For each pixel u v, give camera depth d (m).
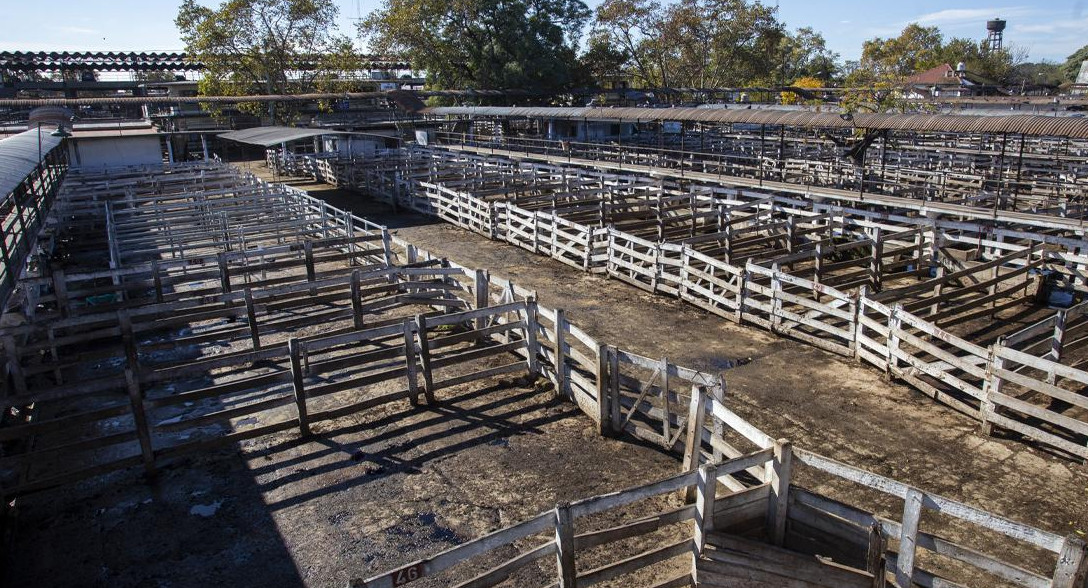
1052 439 9.70
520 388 11.97
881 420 10.88
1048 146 37.03
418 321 11.06
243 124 56.16
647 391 9.88
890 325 12.20
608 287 18.52
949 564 7.64
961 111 37.28
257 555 7.90
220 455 9.99
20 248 14.01
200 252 21.72
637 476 9.28
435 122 52.19
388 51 57.03
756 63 68.62
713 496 6.64
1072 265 17.20
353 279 14.52
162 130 46.69
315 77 57.72
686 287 16.92
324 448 10.18
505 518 8.45
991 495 8.89
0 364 10.95
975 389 10.66
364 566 7.68
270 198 25.36
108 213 22.16
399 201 31.72
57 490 9.20
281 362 13.52
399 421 10.92
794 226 19.84
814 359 13.34
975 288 14.92
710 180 28.12
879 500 8.79
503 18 53.00
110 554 7.95
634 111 34.41
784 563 6.36
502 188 28.66
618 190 27.56
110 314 12.02
